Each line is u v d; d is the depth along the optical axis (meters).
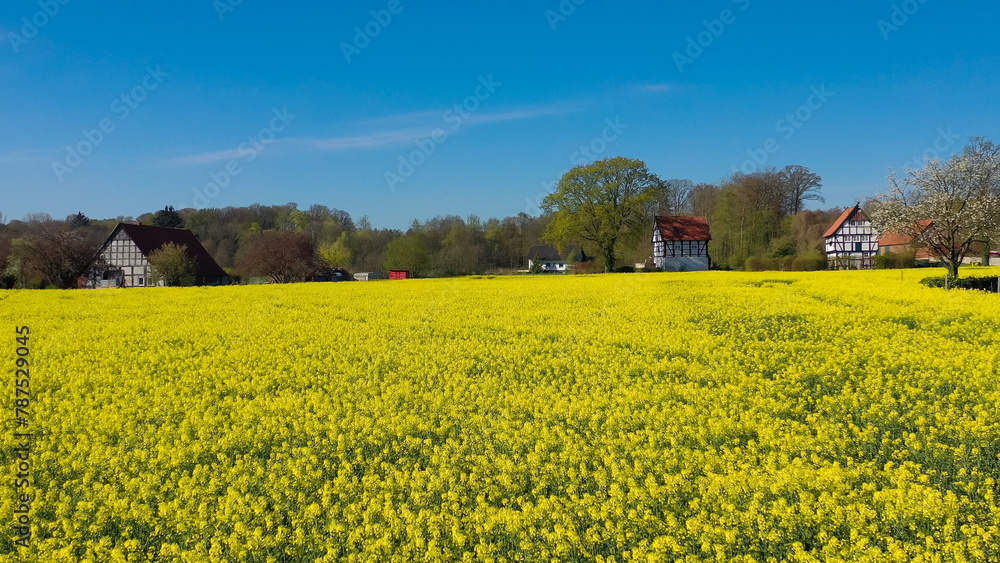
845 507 5.53
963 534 5.16
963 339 13.54
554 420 8.53
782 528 5.38
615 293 26.62
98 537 5.90
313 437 8.10
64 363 12.95
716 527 5.32
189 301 25.20
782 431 7.74
